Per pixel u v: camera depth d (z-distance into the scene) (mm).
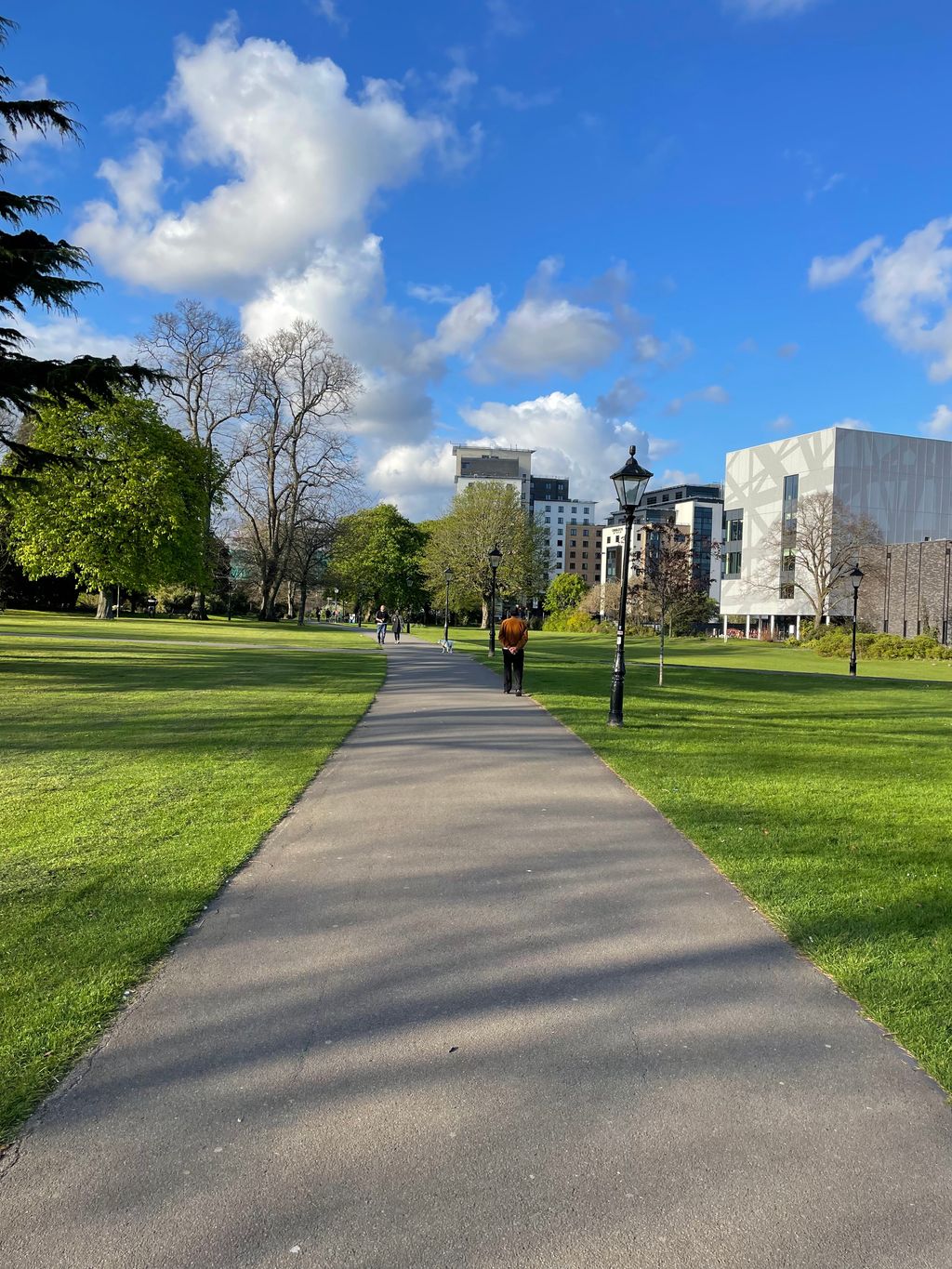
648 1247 2295
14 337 17047
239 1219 2383
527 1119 2846
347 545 78125
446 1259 2244
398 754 9828
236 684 17828
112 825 6520
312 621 97125
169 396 51719
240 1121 2822
